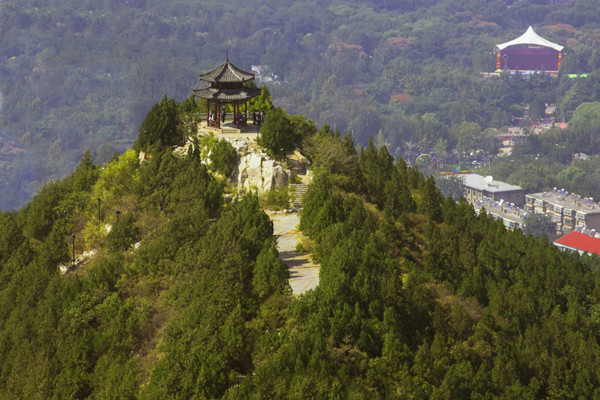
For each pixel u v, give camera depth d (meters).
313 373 58.91
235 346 63.41
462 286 83.31
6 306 84.75
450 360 67.19
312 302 68.19
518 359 72.25
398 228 93.81
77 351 68.44
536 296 94.25
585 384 72.38
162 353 66.56
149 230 93.31
